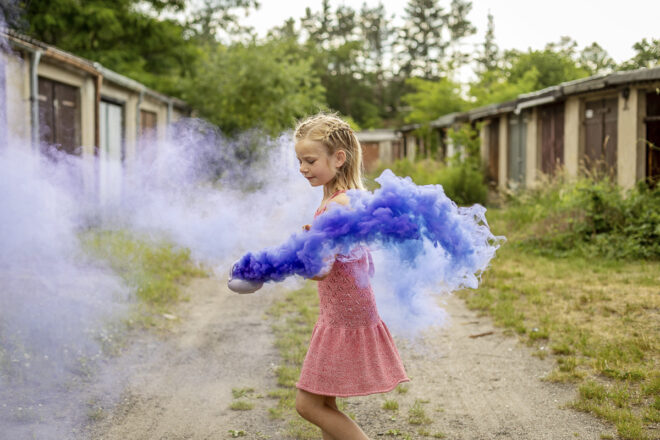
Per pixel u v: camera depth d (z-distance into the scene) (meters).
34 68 9.16
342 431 2.46
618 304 5.97
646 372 4.15
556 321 5.51
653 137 11.18
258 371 4.49
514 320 5.55
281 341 5.12
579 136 13.34
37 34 17.05
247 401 3.92
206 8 23.62
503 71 27.31
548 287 6.87
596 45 19.22
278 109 19.36
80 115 11.35
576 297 6.34
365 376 2.45
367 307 2.47
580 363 4.46
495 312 5.88
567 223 9.60
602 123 12.63
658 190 9.77
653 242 8.60
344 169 2.49
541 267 8.05
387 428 3.56
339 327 2.46
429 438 3.43
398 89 73.38
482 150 20.41
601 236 8.95
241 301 6.63
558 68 22.70
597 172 12.65
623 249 8.62
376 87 74.75
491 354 4.85
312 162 2.43
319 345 2.48
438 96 26.67
